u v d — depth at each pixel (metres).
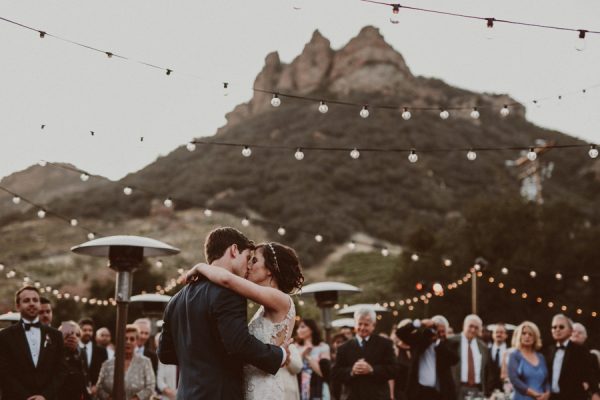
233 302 4.17
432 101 150.75
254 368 4.34
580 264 40.47
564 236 42.28
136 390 9.46
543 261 40.53
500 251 43.19
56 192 109.44
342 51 163.25
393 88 154.25
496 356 12.98
